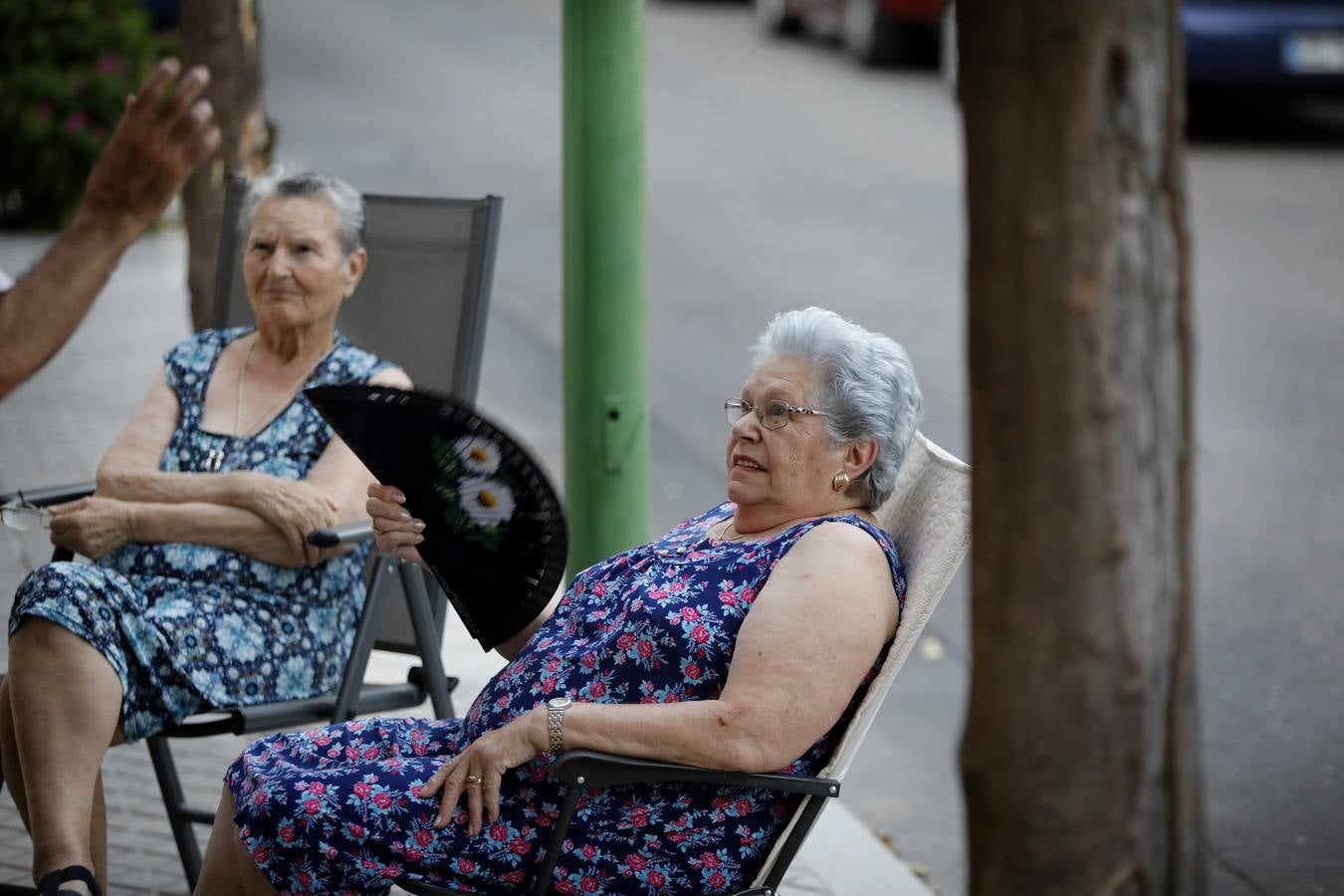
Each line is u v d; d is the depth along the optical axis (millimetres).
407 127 16031
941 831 4855
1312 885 4496
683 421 8695
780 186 14289
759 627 3111
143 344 9422
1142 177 2178
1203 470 7957
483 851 3141
